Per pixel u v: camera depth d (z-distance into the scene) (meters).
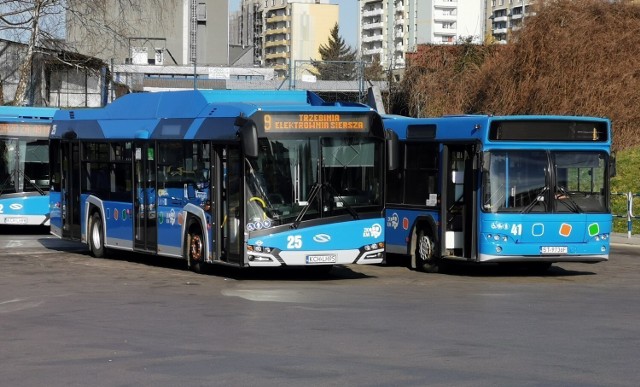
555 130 19.75
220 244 19.42
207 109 19.98
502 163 19.52
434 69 50.97
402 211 22.14
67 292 17.09
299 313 14.12
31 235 32.50
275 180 18.27
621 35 40.16
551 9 41.09
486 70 43.88
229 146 18.97
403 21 188.62
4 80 49.78
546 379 9.28
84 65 48.88
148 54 78.19
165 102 21.84
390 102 52.72
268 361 10.28
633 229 31.98
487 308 14.70
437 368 9.85
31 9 43.84
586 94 39.62
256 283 18.69
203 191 19.81
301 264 18.33
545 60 40.66
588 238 19.83
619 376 9.41
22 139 31.41
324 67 79.38
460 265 23.19
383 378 9.34
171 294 16.77
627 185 35.22
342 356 10.56
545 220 19.59
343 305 15.09
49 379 9.47
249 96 20.31
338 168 18.62
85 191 25.06
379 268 22.34
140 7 53.81
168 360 10.40
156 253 21.78
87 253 25.78
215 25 96.38
